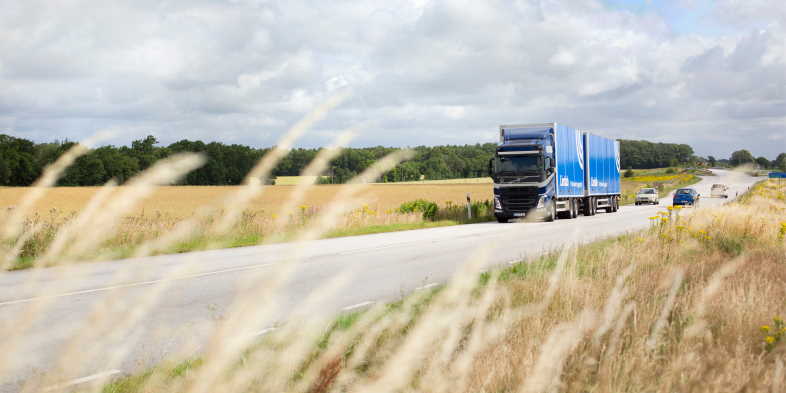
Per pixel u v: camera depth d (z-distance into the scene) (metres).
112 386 2.84
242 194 1.06
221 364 1.25
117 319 1.23
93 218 1.05
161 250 1.22
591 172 33.12
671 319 4.87
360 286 9.18
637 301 5.09
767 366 3.63
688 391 3.10
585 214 32.97
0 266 1.09
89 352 1.22
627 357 3.28
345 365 1.78
